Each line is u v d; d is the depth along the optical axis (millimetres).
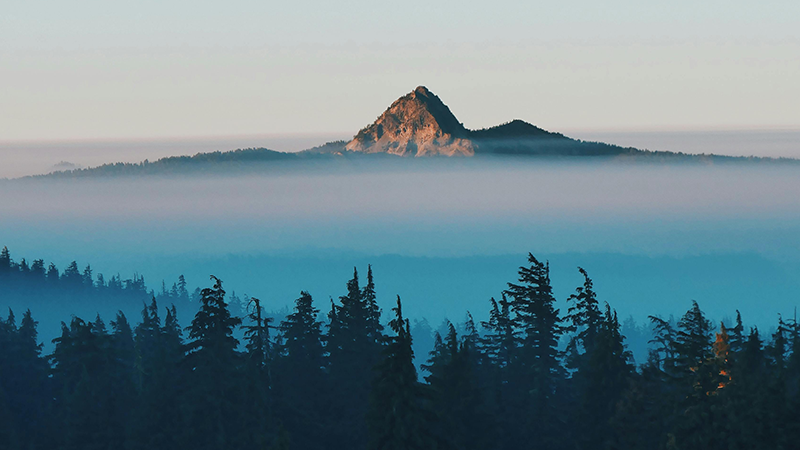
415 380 152875
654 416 175500
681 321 180500
